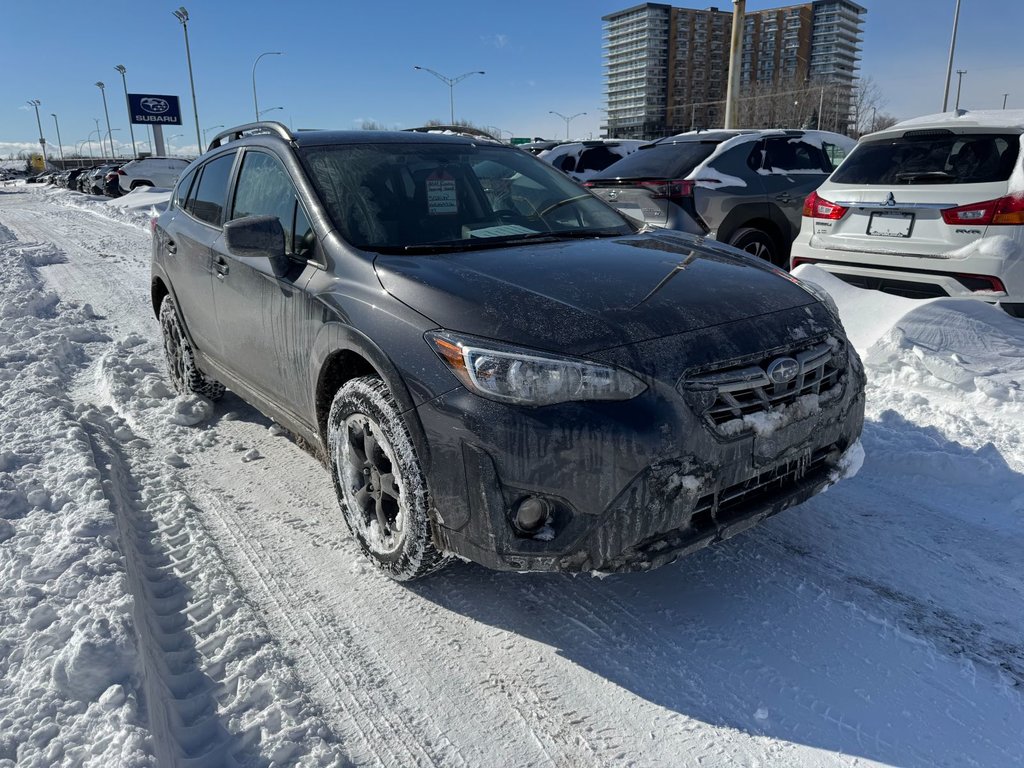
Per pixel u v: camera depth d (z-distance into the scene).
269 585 2.83
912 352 4.63
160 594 2.76
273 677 2.31
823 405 2.58
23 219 19.64
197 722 2.14
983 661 2.34
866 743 2.04
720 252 3.25
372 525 2.85
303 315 3.03
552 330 2.32
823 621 2.55
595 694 2.26
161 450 4.10
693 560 2.95
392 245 3.04
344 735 2.12
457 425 2.30
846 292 5.47
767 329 2.53
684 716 2.17
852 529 3.14
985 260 4.92
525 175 3.85
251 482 3.72
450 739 2.11
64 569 2.65
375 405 2.59
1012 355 4.55
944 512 3.25
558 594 2.76
